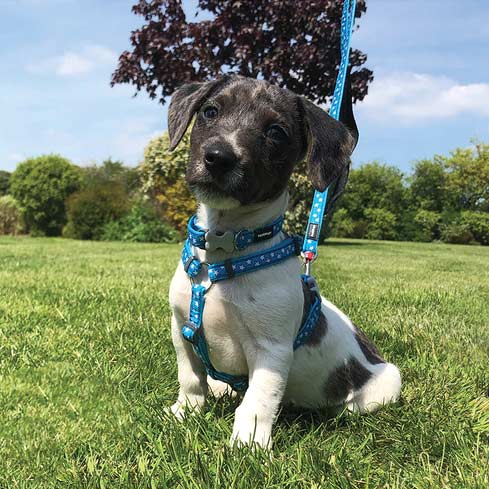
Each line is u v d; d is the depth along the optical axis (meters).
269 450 0.38
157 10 2.37
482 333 0.83
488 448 0.41
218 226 0.40
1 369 0.57
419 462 0.41
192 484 0.34
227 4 2.29
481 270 1.97
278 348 0.39
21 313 0.78
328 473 0.38
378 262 2.12
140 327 0.72
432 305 1.05
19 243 3.11
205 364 0.44
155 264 1.54
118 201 4.04
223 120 0.41
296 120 0.43
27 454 0.40
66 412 0.47
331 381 0.49
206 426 0.43
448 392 0.53
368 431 0.45
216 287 0.39
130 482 0.34
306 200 2.52
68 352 0.63
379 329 0.79
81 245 2.74
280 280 0.40
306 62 2.22
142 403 0.48
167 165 3.08
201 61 2.40
